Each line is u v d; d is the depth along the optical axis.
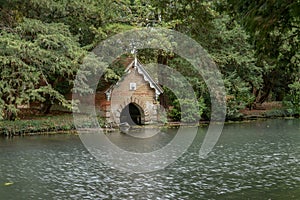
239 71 22.66
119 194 7.48
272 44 5.92
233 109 22.09
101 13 18.22
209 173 9.30
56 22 18.23
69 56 16.78
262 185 8.10
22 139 15.23
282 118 24.55
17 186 8.02
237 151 12.48
